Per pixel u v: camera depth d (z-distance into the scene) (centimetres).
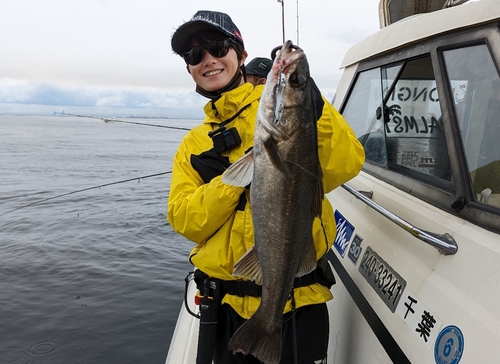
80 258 852
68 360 502
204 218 181
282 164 162
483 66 171
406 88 240
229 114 198
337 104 379
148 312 624
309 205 167
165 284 727
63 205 1394
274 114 161
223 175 171
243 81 220
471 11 180
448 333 143
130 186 1841
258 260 173
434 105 208
